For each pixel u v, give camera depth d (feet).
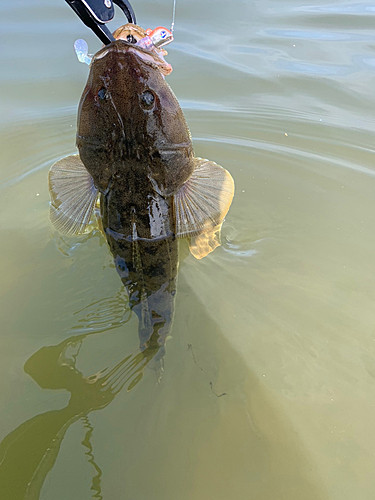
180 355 1.06
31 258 1.32
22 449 0.90
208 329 1.12
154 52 0.98
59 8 2.79
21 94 2.09
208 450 0.91
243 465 0.89
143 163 1.03
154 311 1.09
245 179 1.65
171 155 1.03
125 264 1.13
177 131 1.02
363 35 2.45
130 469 0.88
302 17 2.70
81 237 1.39
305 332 1.12
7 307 1.18
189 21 2.65
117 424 0.94
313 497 0.85
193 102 2.07
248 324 1.14
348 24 2.57
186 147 1.06
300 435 0.93
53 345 1.08
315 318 1.16
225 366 1.04
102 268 1.28
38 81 2.16
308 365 1.05
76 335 1.10
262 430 0.93
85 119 1.02
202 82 2.19
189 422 0.94
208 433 0.93
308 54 2.32
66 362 1.05
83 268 1.28
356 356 1.07
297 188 1.60
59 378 1.02
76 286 1.23
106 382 1.01
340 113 1.96
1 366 1.04
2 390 1.00
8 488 0.86
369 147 1.78
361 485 0.86
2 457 0.89
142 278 1.11
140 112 0.97
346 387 1.01
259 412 0.96
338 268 1.29
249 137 1.88
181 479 0.87
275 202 1.54
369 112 1.95
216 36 2.53
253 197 1.56
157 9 2.66
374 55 2.26
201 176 1.16
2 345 1.09
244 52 2.37
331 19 2.65
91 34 2.42
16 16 2.70
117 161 1.04
